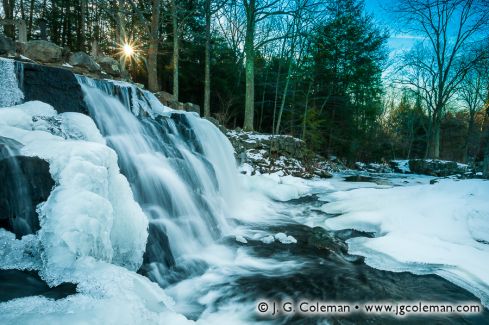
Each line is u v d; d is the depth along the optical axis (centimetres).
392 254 429
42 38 1085
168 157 562
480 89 2800
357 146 2331
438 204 566
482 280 349
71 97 473
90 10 2020
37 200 257
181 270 378
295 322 281
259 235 530
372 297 326
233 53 2016
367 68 2206
